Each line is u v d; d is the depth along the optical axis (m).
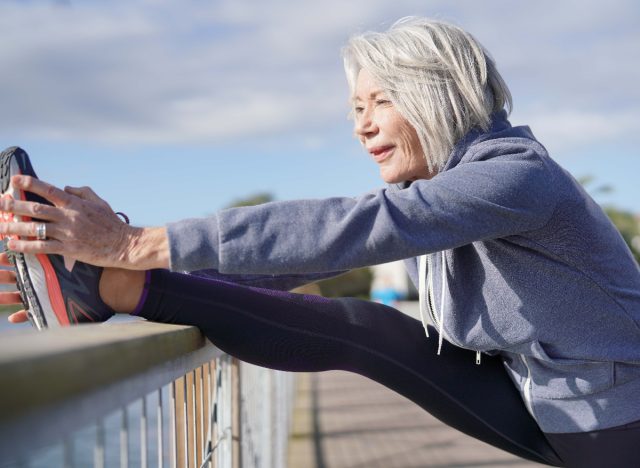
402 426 8.35
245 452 2.65
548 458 1.99
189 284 1.62
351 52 1.77
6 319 1.67
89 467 0.96
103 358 0.80
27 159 1.45
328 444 7.30
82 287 1.49
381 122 1.72
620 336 1.73
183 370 1.38
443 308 1.79
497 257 1.68
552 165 1.62
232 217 1.44
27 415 0.61
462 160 1.62
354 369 1.86
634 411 1.75
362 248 1.46
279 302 1.74
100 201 1.47
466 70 1.65
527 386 1.88
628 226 30.28
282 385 6.17
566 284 1.67
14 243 1.39
